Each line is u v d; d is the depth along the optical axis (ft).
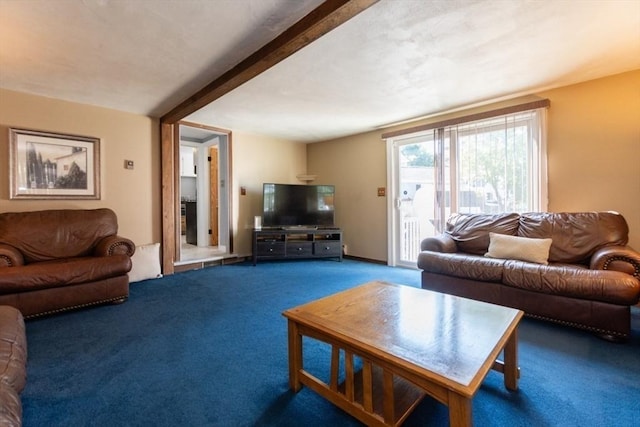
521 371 5.67
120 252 10.12
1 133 10.00
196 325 7.85
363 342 4.10
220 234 17.11
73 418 4.47
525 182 10.85
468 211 12.21
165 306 9.29
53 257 9.94
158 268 12.78
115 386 5.26
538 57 8.18
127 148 12.64
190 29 6.66
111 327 7.75
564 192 10.18
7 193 10.12
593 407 4.68
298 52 7.82
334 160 18.16
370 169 16.31
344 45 7.48
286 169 18.67
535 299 7.70
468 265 8.85
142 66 8.43
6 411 3.03
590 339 6.94
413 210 14.71
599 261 7.31
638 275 6.82
